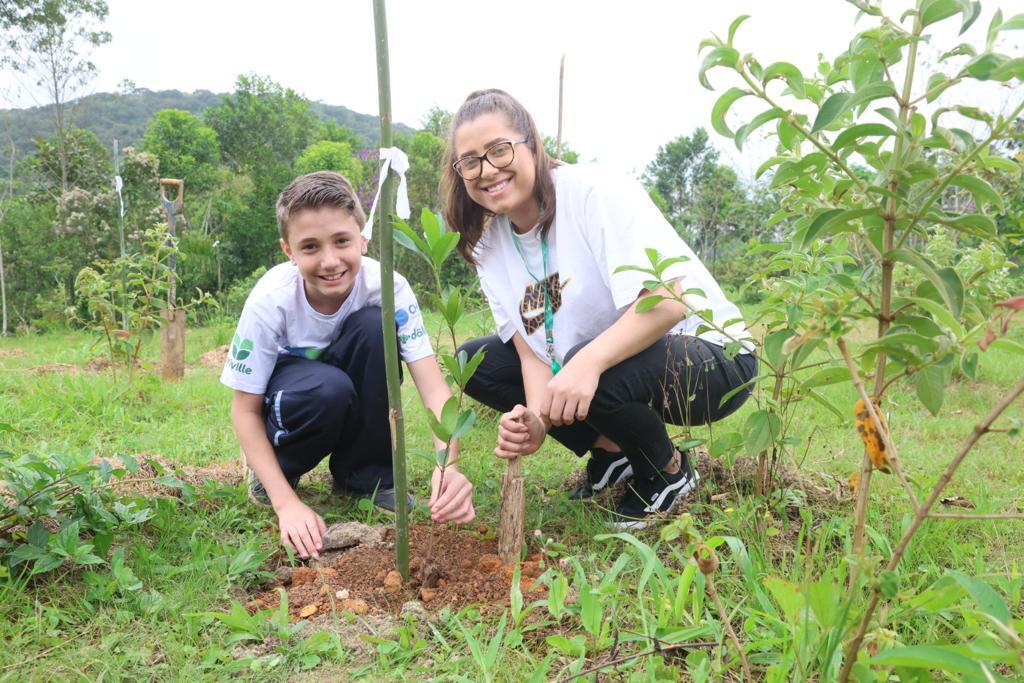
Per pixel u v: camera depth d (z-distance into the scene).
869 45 1.31
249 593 2.10
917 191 1.47
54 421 3.98
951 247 2.75
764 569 1.92
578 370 2.15
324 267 2.30
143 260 6.09
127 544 2.25
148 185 23.22
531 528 2.49
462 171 2.29
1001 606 1.07
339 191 2.28
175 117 39.31
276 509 2.36
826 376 1.56
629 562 2.14
